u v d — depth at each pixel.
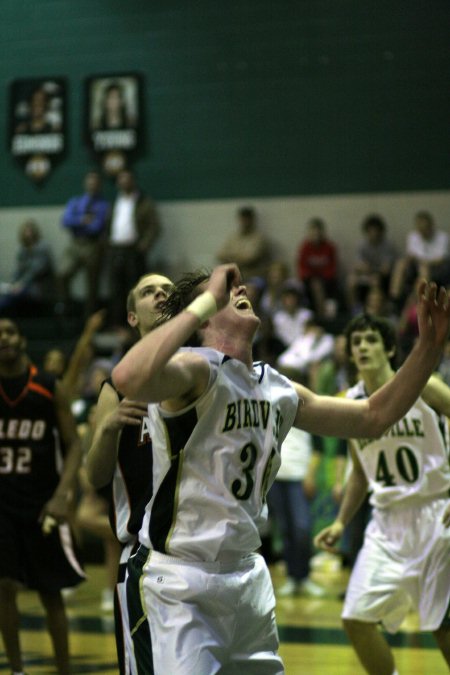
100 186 16.30
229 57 16.02
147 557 3.20
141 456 3.78
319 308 14.35
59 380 5.86
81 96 16.67
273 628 3.28
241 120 15.97
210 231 16.08
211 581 3.09
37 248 16.45
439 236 13.95
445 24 15.09
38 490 5.74
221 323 3.15
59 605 5.78
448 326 3.28
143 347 2.73
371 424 3.38
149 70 16.38
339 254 15.45
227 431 3.06
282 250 15.73
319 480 11.47
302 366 10.88
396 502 5.03
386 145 15.32
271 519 11.80
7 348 5.69
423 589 4.93
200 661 3.01
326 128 15.59
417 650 7.10
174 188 16.27
